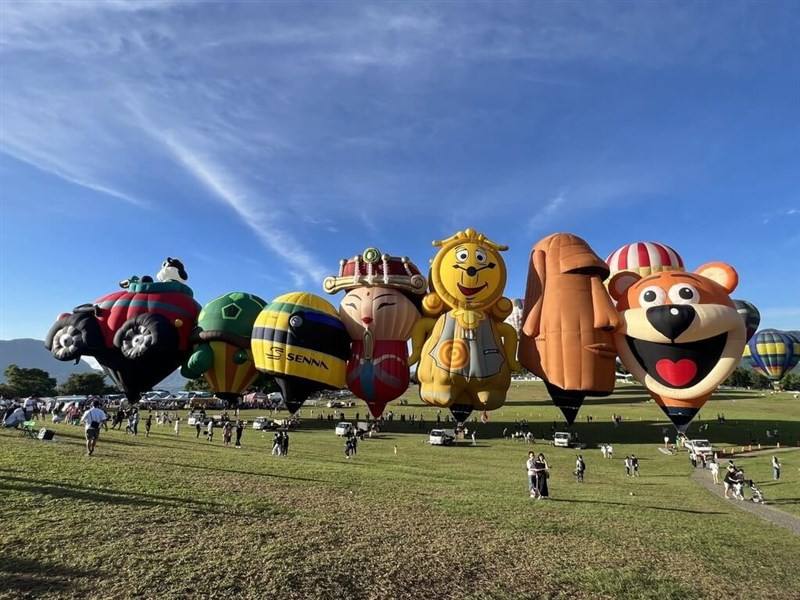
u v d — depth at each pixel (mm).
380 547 9492
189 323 38750
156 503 10516
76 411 35000
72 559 7465
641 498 18812
